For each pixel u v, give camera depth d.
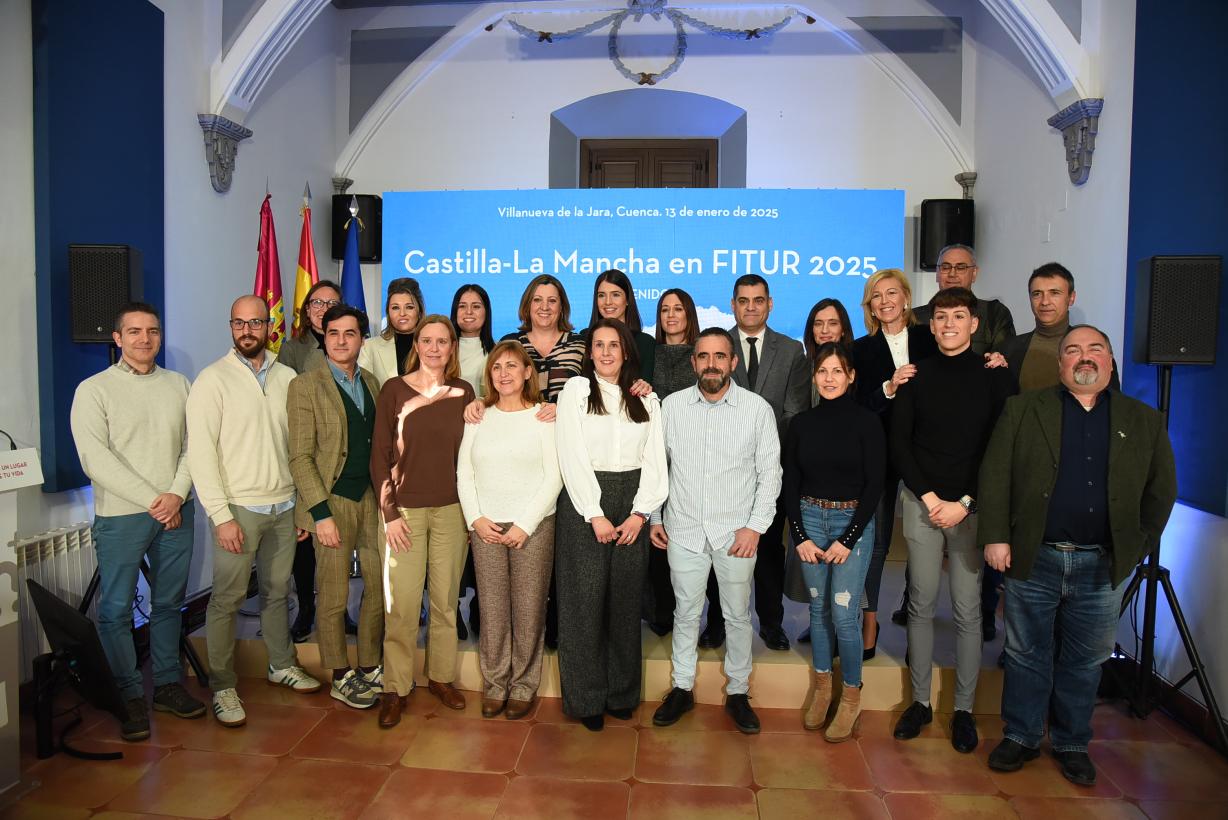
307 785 2.29
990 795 2.28
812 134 5.17
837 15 5.07
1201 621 2.76
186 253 3.73
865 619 2.81
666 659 2.84
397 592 2.63
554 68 5.26
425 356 2.57
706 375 2.50
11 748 2.23
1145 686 2.77
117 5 3.24
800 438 2.58
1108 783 2.35
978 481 2.41
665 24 5.20
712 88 5.21
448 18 5.25
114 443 2.58
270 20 3.83
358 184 5.34
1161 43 3.06
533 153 5.29
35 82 2.89
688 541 2.59
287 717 2.70
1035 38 3.67
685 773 2.37
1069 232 3.84
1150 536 2.26
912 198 5.11
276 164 4.54
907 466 2.48
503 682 2.72
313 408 2.62
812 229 4.52
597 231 4.60
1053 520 2.31
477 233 4.65
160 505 2.57
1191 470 2.84
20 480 2.24
